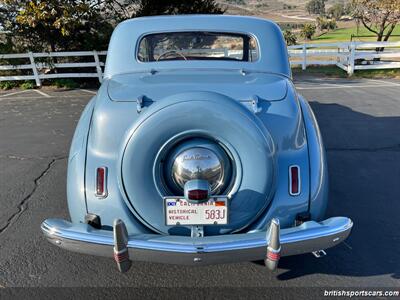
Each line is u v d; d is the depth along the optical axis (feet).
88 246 7.57
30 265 9.79
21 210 12.60
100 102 8.77
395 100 28.45
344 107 26.53
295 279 9.23
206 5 47.42
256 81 9.42
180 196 7.71
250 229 8.16
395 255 10.12
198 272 9.48
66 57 42.55
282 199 8.12
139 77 9.91
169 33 11.09
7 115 26.32
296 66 50.31
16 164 16.76
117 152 8.24
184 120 7.39
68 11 36.11
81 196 8.24
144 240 7.41
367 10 52.54
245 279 9.23
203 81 9.30
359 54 42.98
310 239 7.54
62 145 19.39
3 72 39.63
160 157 7.61
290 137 8.43
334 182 14.57
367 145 18.72
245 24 10.96
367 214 12.19
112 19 43.19
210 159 7.63
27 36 39.70
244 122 7.40
